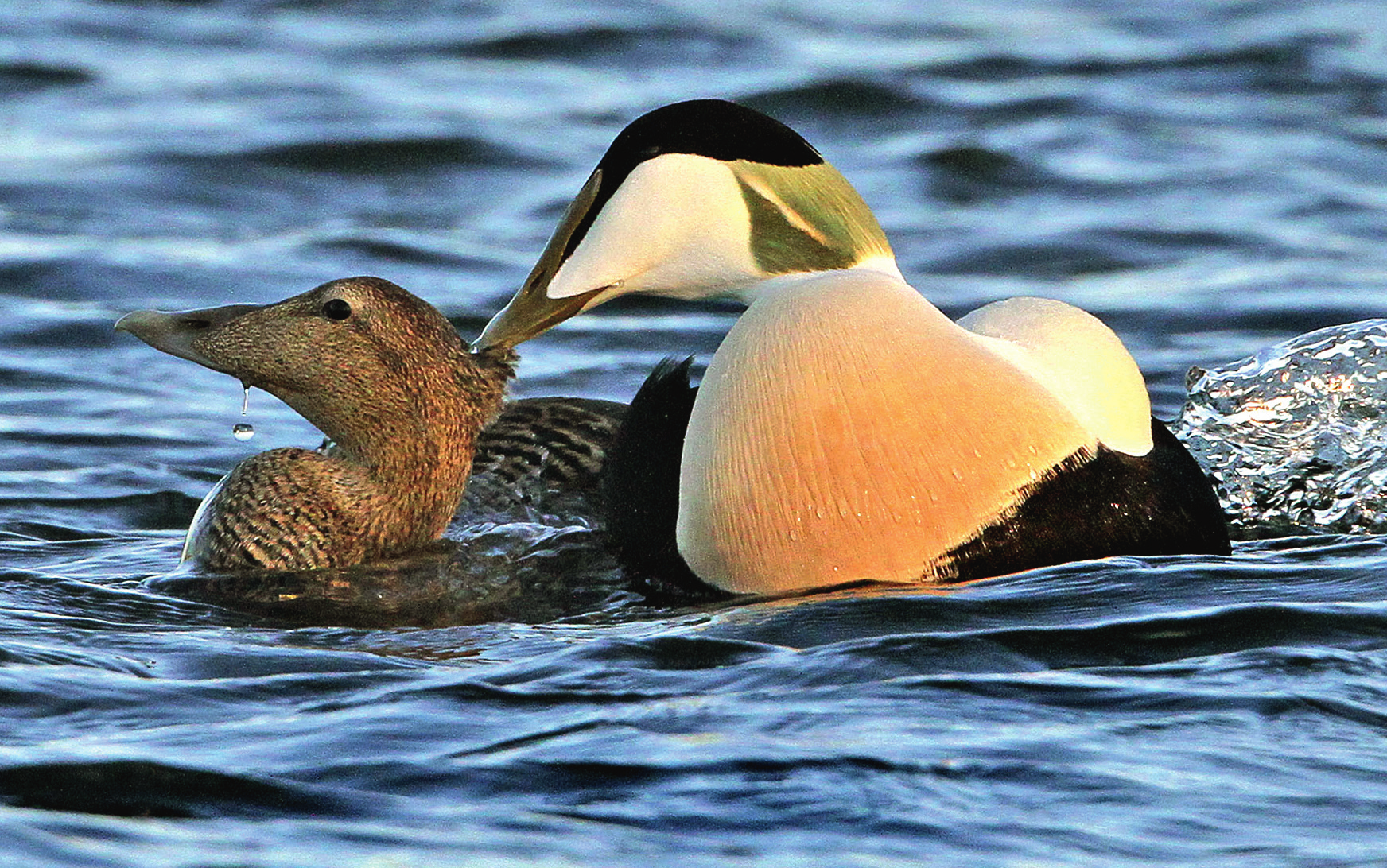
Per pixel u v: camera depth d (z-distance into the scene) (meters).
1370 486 9.90
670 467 8.91
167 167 19.27
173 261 16.34
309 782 5.98
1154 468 8.60
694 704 6.68
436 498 9.21
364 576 8.94
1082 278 16.48
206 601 8.53
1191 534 8.59
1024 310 9.09
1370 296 15.28
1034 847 5.59
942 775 6.03
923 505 8.23
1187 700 6.69
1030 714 6.57
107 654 7.40
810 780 5.99
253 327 9.09
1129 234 17.47
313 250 16.86
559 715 6.59
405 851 5.48
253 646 7.60
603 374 13.51
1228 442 10.33
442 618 8.30
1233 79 23.41
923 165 19.83
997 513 8.24
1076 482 8.33
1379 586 7.99
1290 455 10.20
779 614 7.77
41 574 8.85
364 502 9.10
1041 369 8.63
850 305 8.44
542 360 13.89
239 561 8.99
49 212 17.86
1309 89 22.95
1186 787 5.98
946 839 5.62
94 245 16.67
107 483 11.00
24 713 6.61
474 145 20.17
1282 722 6.50
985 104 22.28
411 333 9.14
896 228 17.91
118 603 8.39
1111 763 6.14
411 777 6.02
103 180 18.81
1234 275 16.19
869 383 8.29
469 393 9.23
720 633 7.55
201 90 22.39
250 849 5.47
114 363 13.73
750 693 6.82
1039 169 19.70
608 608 8.46
